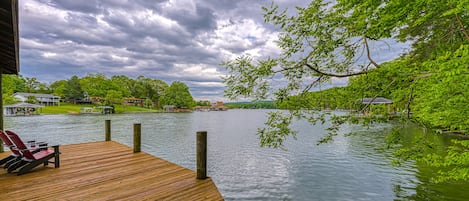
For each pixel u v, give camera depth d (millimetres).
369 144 12297
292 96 3516
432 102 3209
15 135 3527
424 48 4277
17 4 1967
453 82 2611
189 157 9961
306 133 17328
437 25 4047
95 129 19906
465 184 5914
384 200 5367
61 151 5207
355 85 3510
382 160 8828
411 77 3045
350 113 3586
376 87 3301
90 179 3303
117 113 53188
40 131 18016
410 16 2787
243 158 9648
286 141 13617
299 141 13578
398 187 6039
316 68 3436
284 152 10656
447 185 5910
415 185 6078
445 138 9188
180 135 17109
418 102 3361
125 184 3107
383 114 3512
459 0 2232
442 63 2385
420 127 3639
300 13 3297
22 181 3189
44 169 3791
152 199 2631
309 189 6133
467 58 2119
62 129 19609
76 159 4484
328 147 11648
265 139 3865
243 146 12477
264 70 3238
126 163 4191
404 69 3158
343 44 3254
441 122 3445
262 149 11453
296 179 6930
